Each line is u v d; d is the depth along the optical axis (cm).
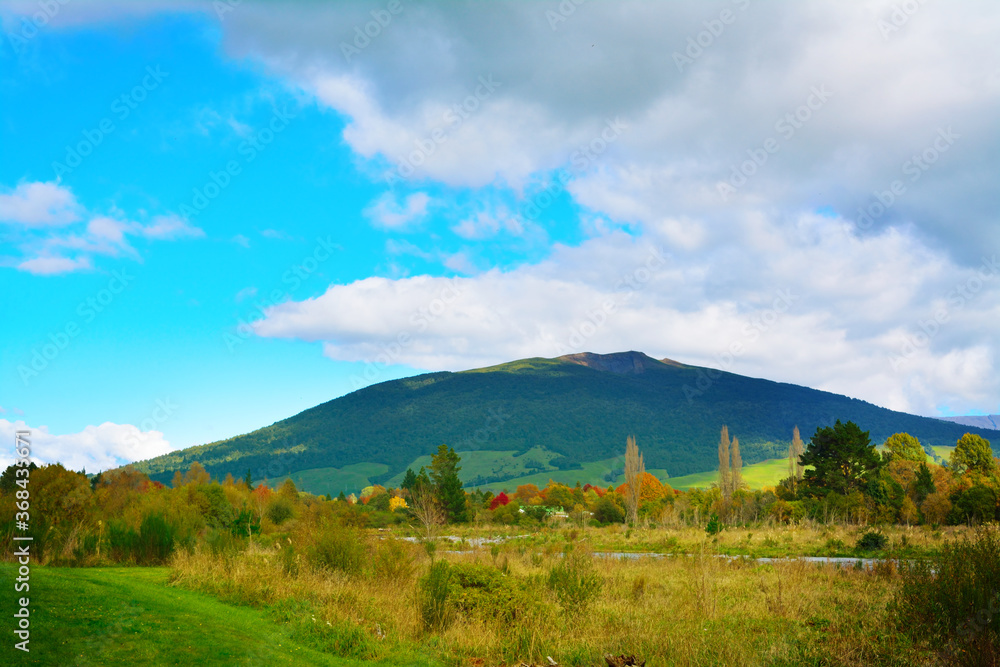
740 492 7525
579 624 1128
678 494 9519
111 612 825
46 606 784
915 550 2561
